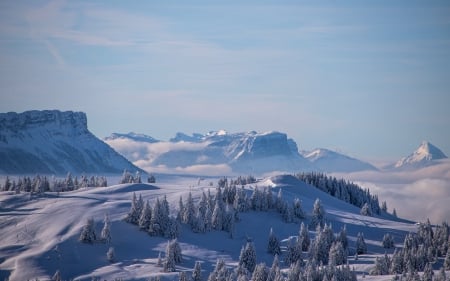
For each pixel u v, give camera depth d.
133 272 188.88
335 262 184.75
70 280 182.75
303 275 162.75
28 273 189.88
